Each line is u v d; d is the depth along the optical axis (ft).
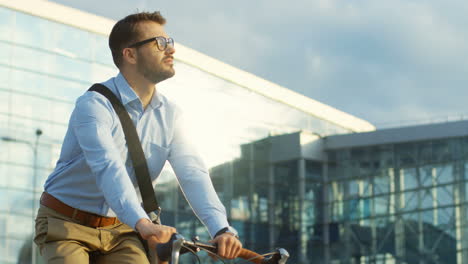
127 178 9.57
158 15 10.67
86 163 10.18
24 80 91.76
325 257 120.67
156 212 10.46
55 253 9.95
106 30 98.94
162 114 10.77
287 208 118.52
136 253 10.19
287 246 117.08
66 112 94.27
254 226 113.60
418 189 117.70
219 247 9.02
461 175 114.83
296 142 121.49
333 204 122.93
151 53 10.45
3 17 91.56
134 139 10.37
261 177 115.85
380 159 121.29
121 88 10.49
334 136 124.67
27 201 89.15
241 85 115.44
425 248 115.85
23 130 90.53
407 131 119.44
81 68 96.32
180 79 107.76
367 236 119.96
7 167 88.38
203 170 10.80
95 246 10.20
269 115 119.24
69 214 10.23
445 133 116.88
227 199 110.83
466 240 113.39
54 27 95.09
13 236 87.30
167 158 10.91
